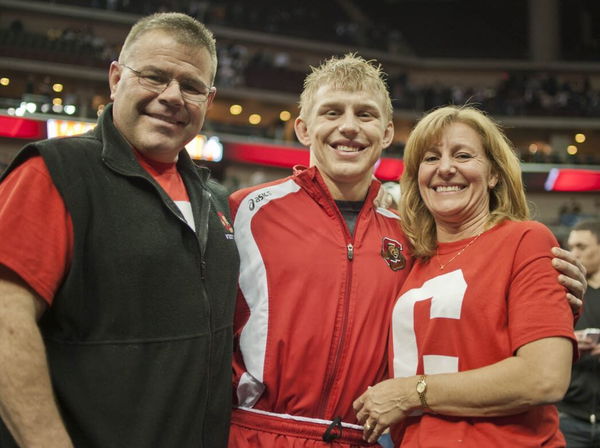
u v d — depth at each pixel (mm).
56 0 21609
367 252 2443
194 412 1909
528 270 2062
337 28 26266
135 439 1793
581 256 4246
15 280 1720
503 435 2006
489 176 2355
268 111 23406
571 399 4004
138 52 2021
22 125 15656
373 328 2352
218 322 2041
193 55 2049
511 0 30219
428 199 2365
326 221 2463
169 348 1892
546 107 23516
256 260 2387
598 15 29734
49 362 1805
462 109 2391
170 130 2037
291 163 19203
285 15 26406
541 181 20203
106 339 1826
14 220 1729
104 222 1861
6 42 19688
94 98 20312
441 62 26453
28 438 1633
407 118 23062
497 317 2072
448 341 2143
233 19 24688
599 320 4117
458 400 2004
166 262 1918
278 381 2275
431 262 2381
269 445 2211
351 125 2434
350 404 2301
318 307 2320
